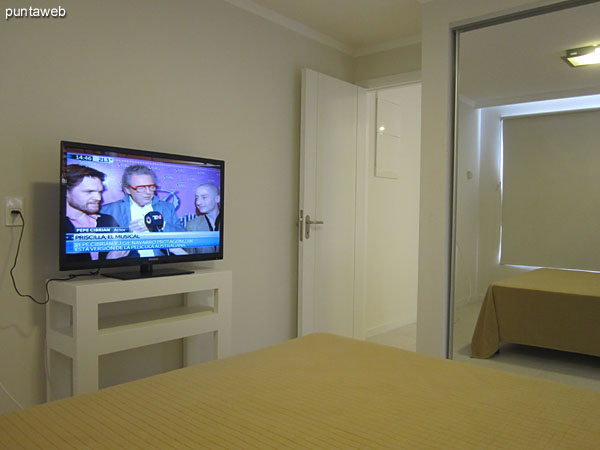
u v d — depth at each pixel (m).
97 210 2.30
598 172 2.70
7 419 1.05
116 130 2.57
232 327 3.26
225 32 3.14
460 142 3.12
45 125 2.30
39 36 2.27
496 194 2.99
